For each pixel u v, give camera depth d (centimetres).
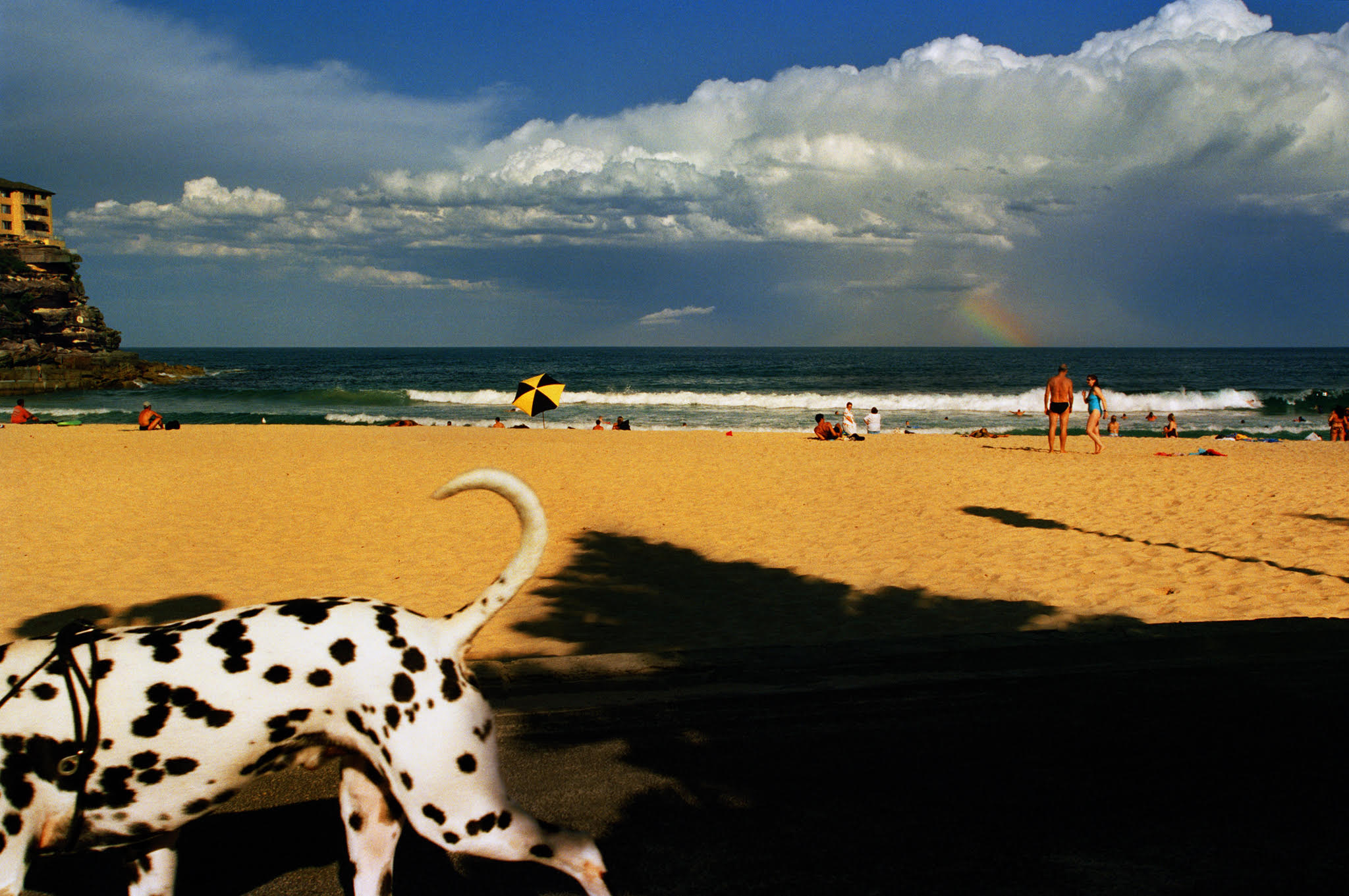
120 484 1426
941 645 608
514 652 634
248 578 873
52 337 8531
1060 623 700
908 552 977
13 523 1127
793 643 659
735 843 374
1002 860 360
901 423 3862
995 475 1546
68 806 250
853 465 1686
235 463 1678
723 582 856
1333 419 2667
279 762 272
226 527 1115
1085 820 391
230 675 260
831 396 5056
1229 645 619
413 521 1148
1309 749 461
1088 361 11850
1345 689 540
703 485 1455
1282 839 375
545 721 503
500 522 1145
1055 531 1062
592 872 277
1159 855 363
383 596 809
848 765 446
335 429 2670
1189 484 1403
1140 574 850
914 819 393
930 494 1346
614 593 817
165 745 253
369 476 1516
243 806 418
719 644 660
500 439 2316
